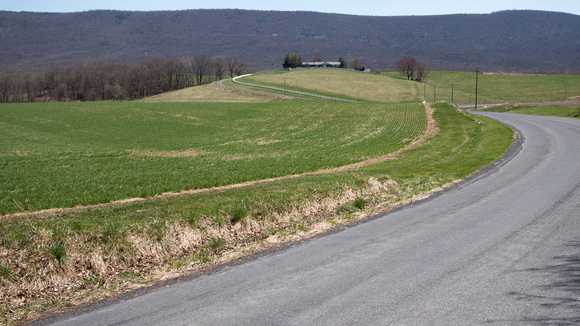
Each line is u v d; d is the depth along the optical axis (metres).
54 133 54.97
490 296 6.55
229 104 84.69
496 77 169.75
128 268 9.09
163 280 8.27
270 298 6.90
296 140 47.56
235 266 8.72
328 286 7.24
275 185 18.34
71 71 153.00
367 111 68.25
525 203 12.56
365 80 144.75
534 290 6.68
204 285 7.74
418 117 58.59
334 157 34.38
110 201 18.67
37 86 142.75
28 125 61.00
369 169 23.81
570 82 150.75
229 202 12.59
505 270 7.53
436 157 27.95
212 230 10.80
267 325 6.00
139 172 28.94
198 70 169.88
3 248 8.55
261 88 123.88
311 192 13.90
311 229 11.24
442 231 10.19
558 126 39.41
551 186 14.75
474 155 25.39
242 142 47.69
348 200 14.16
